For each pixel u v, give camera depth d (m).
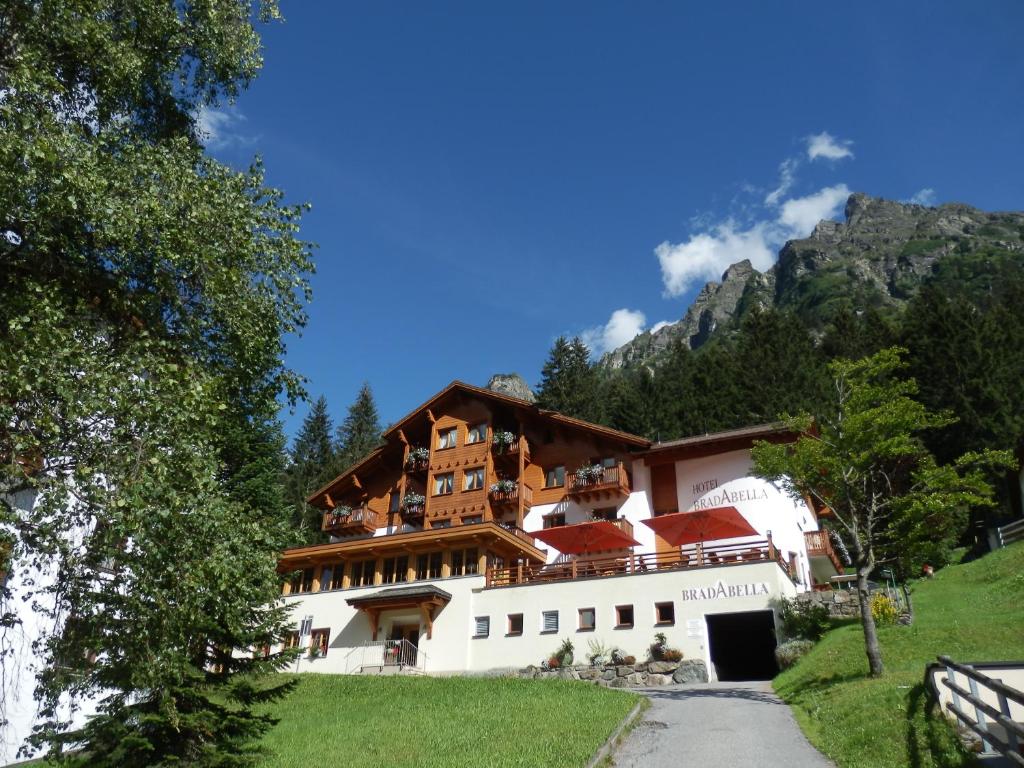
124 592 11.46
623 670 26.16
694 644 26.16
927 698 12.82
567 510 37.12
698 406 53.38
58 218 11.49
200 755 12.51
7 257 11.50
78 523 10.87
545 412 38.62
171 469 11.25
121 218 11.71
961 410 45.25
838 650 20.88
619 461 36.06
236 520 12.14
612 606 28.03
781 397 50.16
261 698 13.64
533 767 12.13
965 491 20.59
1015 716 11.38
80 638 11.65
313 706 22.19
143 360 11.42
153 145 14.79
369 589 33.34
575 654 27.75
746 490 32.47
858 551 19.47
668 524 28.42
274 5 16.53
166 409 11.15
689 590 27.05
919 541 20.28
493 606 30.25
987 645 18.59
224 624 12.89
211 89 16.31
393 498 43.28
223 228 13.41
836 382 22.44
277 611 13.80
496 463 39.97
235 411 14.45
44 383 10.29
